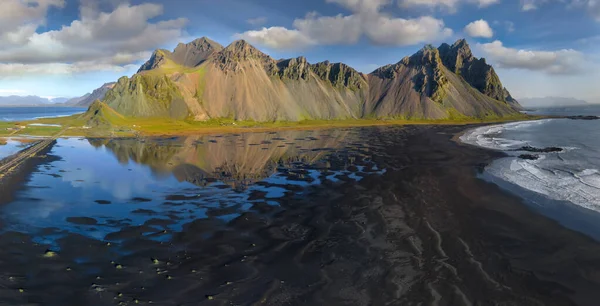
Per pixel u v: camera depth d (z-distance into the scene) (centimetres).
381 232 2947
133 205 3609
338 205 3694
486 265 2375
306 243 2705
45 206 3469
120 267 2241
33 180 4572
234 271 2244
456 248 2644
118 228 2934
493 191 4269
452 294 2011
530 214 3422
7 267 2159
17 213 3206
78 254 2400
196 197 3966
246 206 3647
